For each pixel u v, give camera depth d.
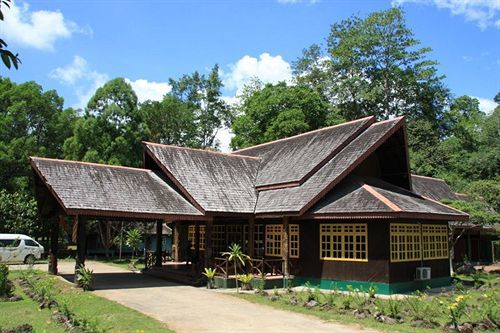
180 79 54.72
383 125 21.03
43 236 35.62
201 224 25.08
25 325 10.13
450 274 20.38
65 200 16.55
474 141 49.03
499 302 14.82
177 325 11.23
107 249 35.47
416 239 18.30
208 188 20.31
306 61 49.44
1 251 28.34
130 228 35.75
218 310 13.34
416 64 45.19
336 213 17.27
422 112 46.97
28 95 37.06
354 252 17.45
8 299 14.35
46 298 13.94
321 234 18.56
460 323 11.27
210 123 54.78
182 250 26.66
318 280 18.34
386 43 44.56
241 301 15.00
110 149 33.91
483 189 31.14
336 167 19.48
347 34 47.28
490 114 51.84
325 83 47.50
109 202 17.45
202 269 19.31
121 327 10.79
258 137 38.69
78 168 18.91
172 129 49.12
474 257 32.84
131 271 24.66
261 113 38.75
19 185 33.84
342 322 11.81
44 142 38.59
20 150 34.50
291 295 15.70
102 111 35.19
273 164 23.39
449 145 45.44
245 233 22.31
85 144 34.44
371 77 45.88
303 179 19.72
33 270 23.11
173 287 18.16
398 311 12.51
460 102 53.69
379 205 16.56
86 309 13.03
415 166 40.44
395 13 44.41
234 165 23.33
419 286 17.84
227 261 18.14
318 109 38.50
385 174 22.78
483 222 24.98
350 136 21.14
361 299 14.52
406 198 19.50
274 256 20.56
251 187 21.98
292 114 36.09
